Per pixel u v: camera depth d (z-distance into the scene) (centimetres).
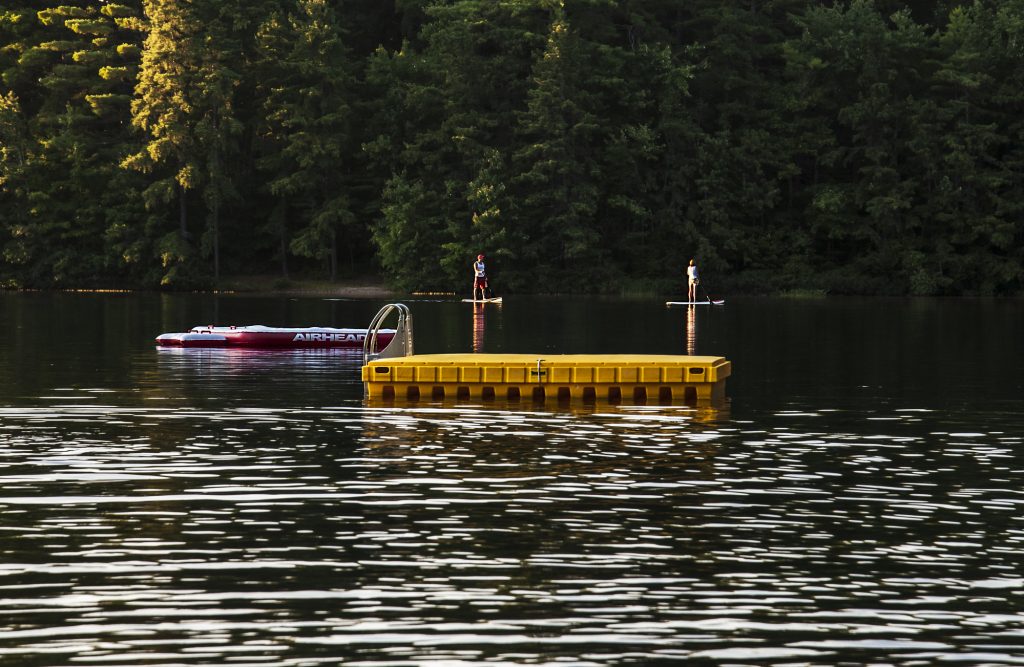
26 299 19438
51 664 2539
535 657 2584
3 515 3706
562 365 6381
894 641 2683
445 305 17675
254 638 2683
